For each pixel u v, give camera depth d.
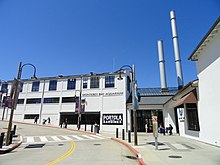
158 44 43.41
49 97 39.38
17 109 41.25
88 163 8.11
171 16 44.12
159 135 22.78
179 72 39.28
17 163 8.14
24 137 20.12
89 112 34.81
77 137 20.83
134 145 13.52
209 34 12.32
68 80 38.84
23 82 42.72
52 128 31.75
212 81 12.79
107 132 29.44
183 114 20.02
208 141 13.44
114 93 34.41
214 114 12.48
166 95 33.44
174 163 7.71
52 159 9.00
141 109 31.34
